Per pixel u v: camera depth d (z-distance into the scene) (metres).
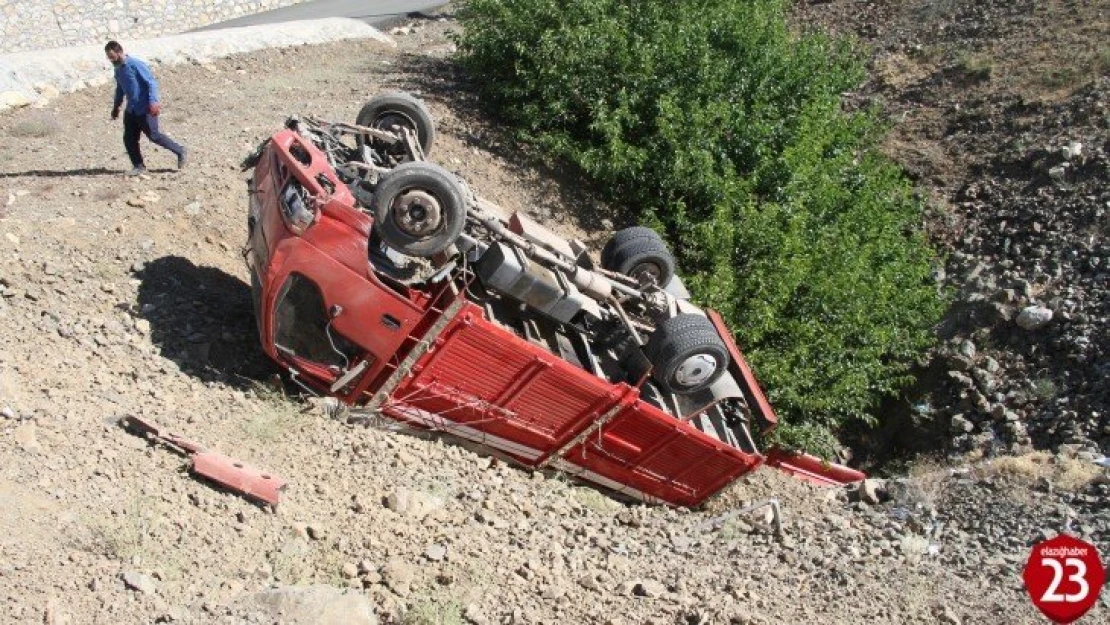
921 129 19.19
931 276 15.85
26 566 6.50
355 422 9.52
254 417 9.07
